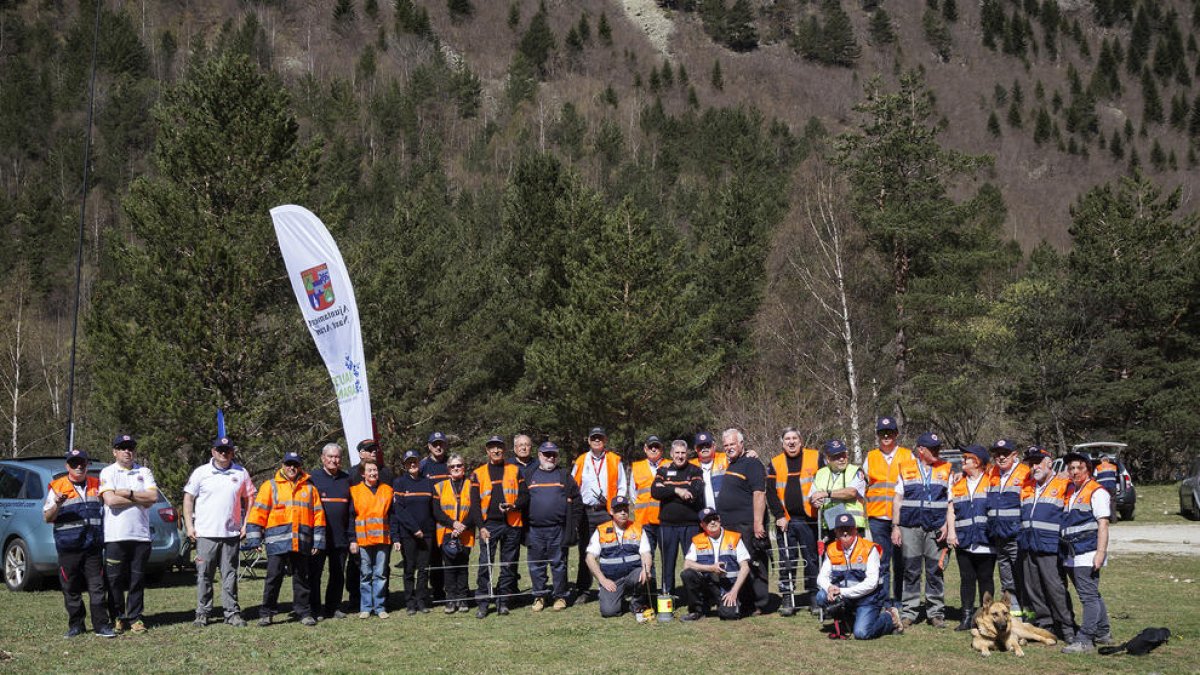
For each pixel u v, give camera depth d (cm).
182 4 14200
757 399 3656
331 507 1141
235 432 2203
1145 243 4516
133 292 2281
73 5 12188
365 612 1153
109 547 1041
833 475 1070
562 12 18000
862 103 4206
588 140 10125
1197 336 4403
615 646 949
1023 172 14000
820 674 820
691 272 3781
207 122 2389
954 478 1062
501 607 1157
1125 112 17375
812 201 4147
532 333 3334
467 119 11644
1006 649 895
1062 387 4200
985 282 4897
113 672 852
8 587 1393
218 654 929
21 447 4372
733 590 1066
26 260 5916
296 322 2414
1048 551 919
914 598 1027
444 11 16988
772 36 19238
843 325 3922
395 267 2991
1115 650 881
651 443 1161
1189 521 2420
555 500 1178
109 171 7775
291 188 2361
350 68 13950
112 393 2144
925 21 19738
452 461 1200
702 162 8425
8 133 8481
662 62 16775
